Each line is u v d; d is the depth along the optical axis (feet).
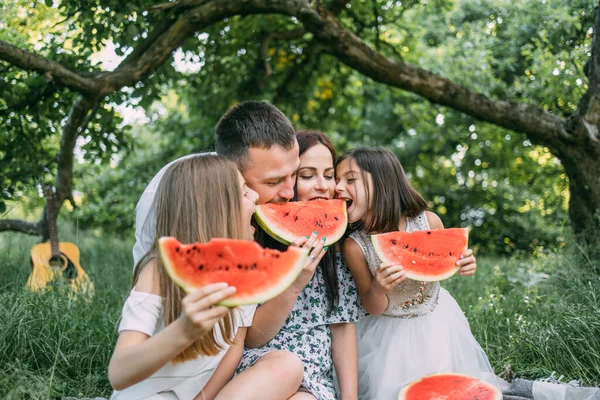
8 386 8.80
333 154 10.41
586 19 18.42
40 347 10.32
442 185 36.04
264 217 9.07
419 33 25.29
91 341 11.21
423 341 10.02
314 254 8.36
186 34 17.46
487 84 20.97
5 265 17.81
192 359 7.60
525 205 33.24
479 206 34.65
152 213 8.73
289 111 27.86
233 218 7.82
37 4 16.47
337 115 32.32
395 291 10.08
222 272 6.53
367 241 9.98
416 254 9.52
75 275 17.89
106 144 19.17
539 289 15.30
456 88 19.01
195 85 24.25
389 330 10.19
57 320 11.02
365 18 24.40
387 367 9.87
